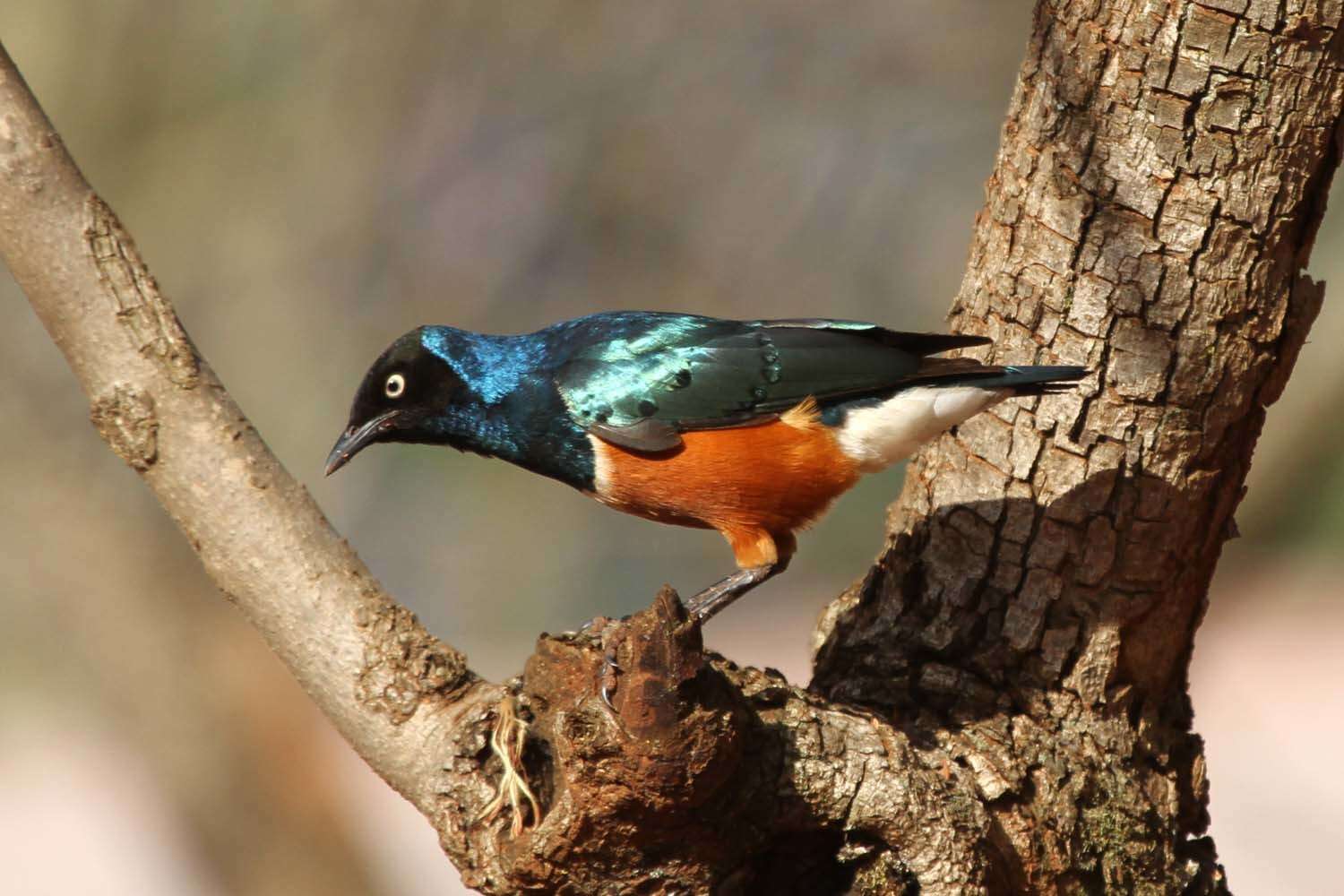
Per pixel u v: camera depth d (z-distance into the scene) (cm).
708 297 2433
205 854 1803
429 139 2348
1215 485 905
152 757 1817
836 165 2416
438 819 781
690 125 2394
